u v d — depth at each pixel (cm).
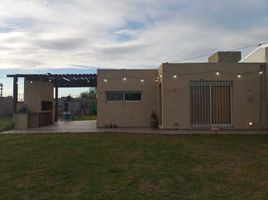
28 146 937
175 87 1419
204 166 690
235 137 1140
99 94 1579
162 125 1416
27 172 638
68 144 958
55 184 555
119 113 1584
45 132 1308
